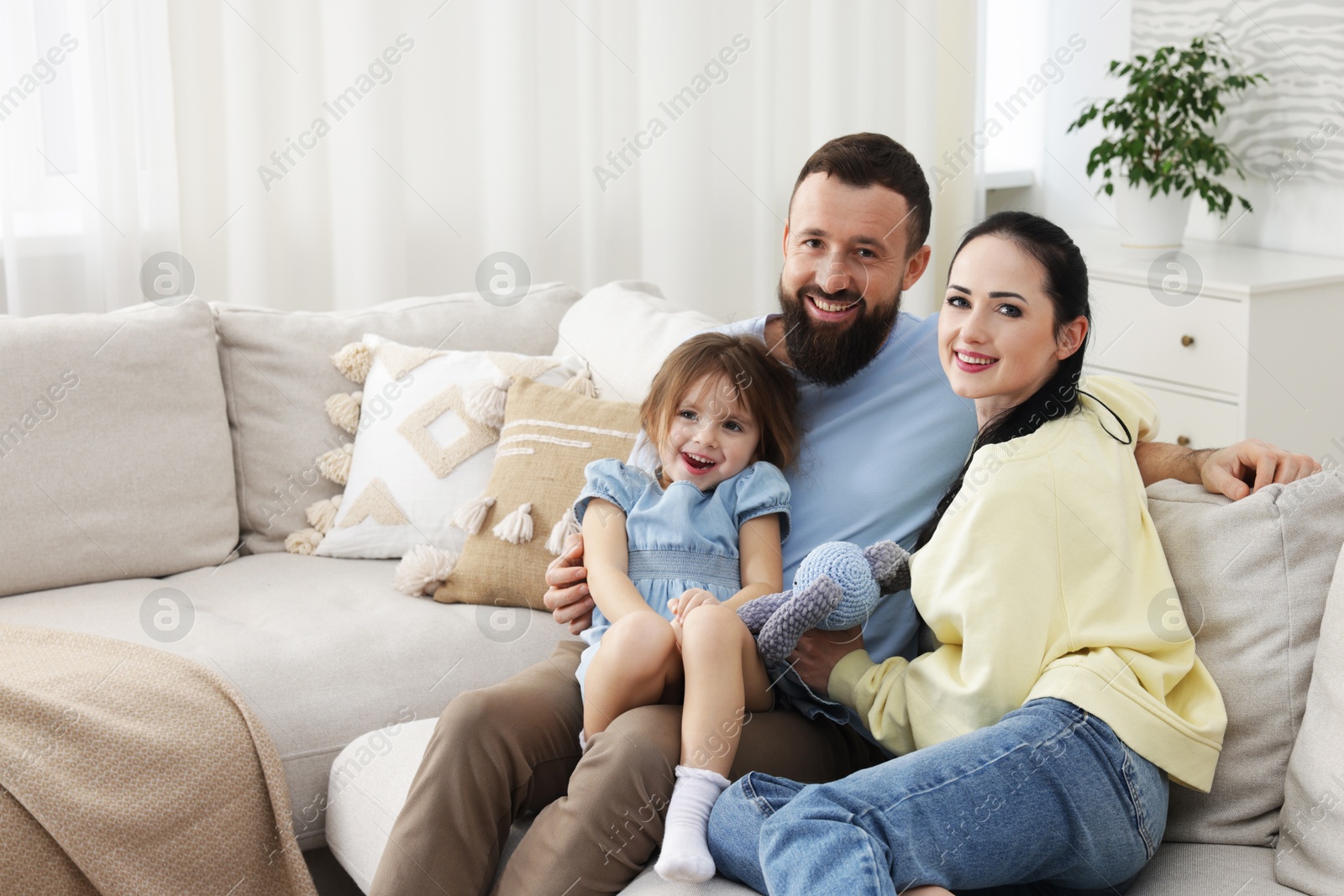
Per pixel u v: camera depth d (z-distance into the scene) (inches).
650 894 44.4
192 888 54.9
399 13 109.2
